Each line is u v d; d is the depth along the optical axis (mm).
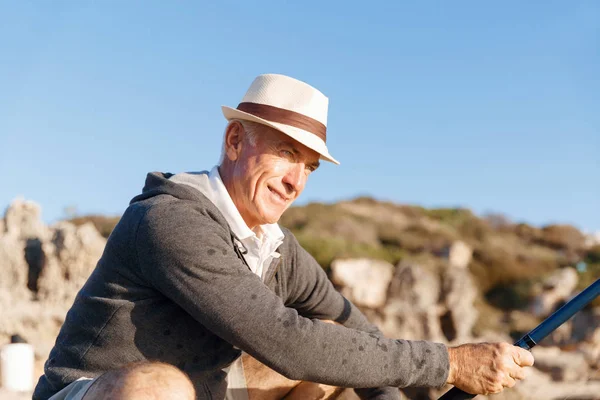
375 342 2492
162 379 1864
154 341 2463
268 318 2381
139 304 2439
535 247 32438
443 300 12414
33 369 7445
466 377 2545
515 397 6258
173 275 2375
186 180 2625
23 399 6305
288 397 2873
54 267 9969
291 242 2918
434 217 36156
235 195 2645
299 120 2600
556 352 11109
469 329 12406
